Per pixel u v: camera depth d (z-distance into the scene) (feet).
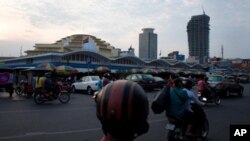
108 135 5.26
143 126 5.17
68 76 111.75
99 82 55.88
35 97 54.03
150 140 24.32
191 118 21.47
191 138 21.53
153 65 207.31
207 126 24.80
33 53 211.61
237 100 67.41
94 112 42.09
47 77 57.11
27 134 26.23
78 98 68.59
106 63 167.43
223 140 24.48
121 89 5.07
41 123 32.09
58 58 143.43
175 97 20.70
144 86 92.58
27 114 39.17
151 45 487.61
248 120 35.88
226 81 78.13
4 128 28.91
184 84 22.91
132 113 4.92
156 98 20.38
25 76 90.17
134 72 147.84
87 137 25.26
